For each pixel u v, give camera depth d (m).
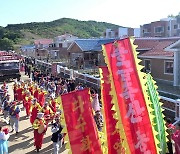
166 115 18.89
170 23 68.56
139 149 6.25
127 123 6.26
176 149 9.73
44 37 167.75
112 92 6.31
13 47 128.50
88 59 51.78
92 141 7.33
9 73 39.19
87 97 7.49
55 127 13.70
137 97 6.29
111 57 6.36
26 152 14.74
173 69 31.39
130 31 83.62
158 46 37.31
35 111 17.19
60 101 7.41
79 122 7.36
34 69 41.84
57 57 78.06
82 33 190.75
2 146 12.67
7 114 19.20
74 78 33.81
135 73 6.32
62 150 14.45
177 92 27.42
